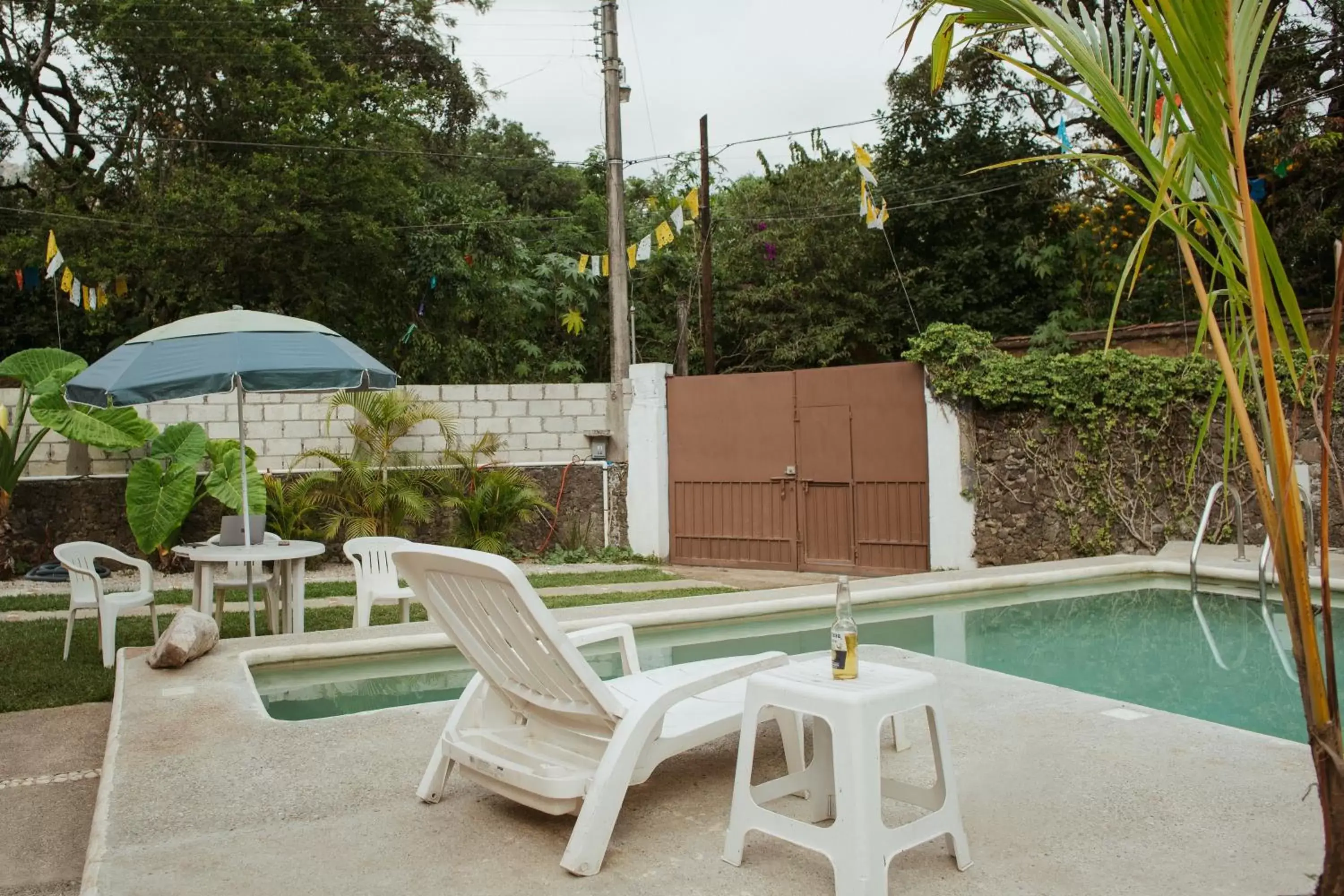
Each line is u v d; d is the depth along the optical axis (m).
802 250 20.11
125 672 5.07
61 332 17.08
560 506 12.20
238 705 4.46
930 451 10.27
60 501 10.71
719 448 11.61
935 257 19.23
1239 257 2.21
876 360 20.50
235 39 15.48
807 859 2.77
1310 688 2.09
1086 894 2.48
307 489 11.10
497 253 18.95
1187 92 2.04
